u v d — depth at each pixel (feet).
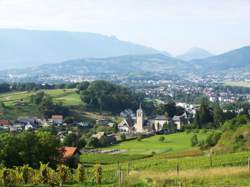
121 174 189.98
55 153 273.95
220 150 343.67
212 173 201.98
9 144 259.39
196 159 284.41
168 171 222.28
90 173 217.15
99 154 490.49
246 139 341.41
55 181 199.72
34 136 268.41
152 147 549.95
